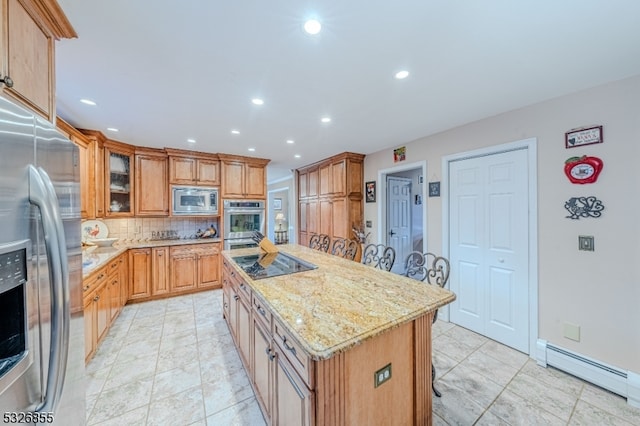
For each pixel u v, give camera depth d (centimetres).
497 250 265
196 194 423
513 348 251
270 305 134
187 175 418
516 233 250
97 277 240
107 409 173
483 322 277
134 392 190
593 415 168
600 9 126
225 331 284
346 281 176
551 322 224
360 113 259
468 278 291
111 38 146
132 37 145
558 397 184
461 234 299
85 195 299
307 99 227
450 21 134
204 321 309
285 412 124
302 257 265
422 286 166
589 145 204
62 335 86
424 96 222
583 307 207
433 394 187
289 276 188
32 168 82
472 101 231
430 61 171
